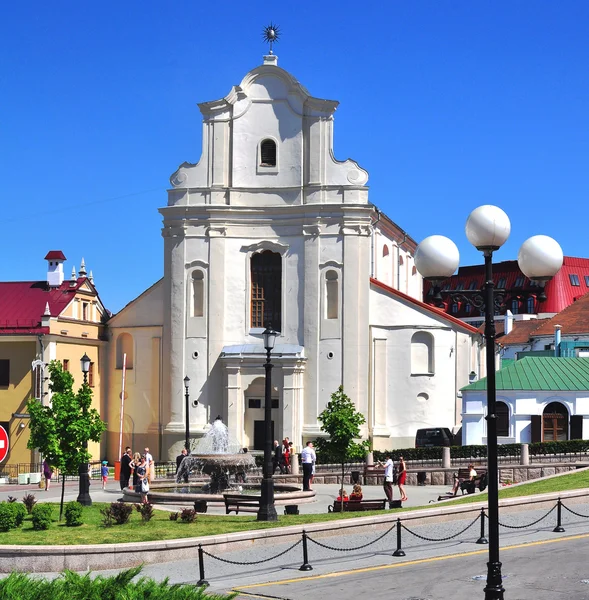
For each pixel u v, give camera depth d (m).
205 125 77.81
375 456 61.25
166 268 77.56
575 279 135.38
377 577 29.02
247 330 76.75
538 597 26.17
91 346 78.12
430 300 23.81
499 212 23.28
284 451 63.47
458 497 45.59
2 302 76.06
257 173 77.31
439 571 29.39
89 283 78.56
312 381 75.56
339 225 75.94
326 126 76.81
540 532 34.66
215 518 40.38
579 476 46.47
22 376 72.56
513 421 68.88
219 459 50.00
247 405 76.31
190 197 77.56
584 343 90.31
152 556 32.50
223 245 76.94
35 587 21.89
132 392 78.50
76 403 42.31
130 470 56.97
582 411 68.19
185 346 76.69
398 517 35.53
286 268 76.50
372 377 76.31
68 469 41.66
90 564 31.92
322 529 35.06
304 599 26.78
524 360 72.25
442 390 76.31
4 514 36.34
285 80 77.31
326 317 75.88
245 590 28.14
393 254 91.69
